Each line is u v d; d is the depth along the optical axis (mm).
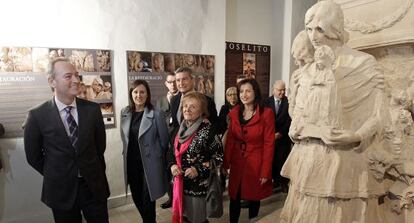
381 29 1175
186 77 2201
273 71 4406
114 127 2959
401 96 1075
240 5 3982
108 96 2893
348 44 1287
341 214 1048
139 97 2090
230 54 3955
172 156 1938
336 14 1048
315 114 1056
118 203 3006
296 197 1176
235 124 2051
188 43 3338
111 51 2871
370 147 1077
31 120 1560
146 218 2172
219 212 1825
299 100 1152
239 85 2041
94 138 1686
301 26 4211
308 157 1102
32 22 2471
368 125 1030
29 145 1578
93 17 2738
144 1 2996
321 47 1030
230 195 2115
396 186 1156
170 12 3170
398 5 1122
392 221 1177
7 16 2373
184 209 1846
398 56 1174
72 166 1578
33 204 2586
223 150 1919
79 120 1595
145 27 3035
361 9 1251
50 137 1550
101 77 2834
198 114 1827
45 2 2506
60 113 1571
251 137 1987
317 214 1072
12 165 2486
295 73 1257
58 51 2600
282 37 4215
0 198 2471
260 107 2025
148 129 2074
